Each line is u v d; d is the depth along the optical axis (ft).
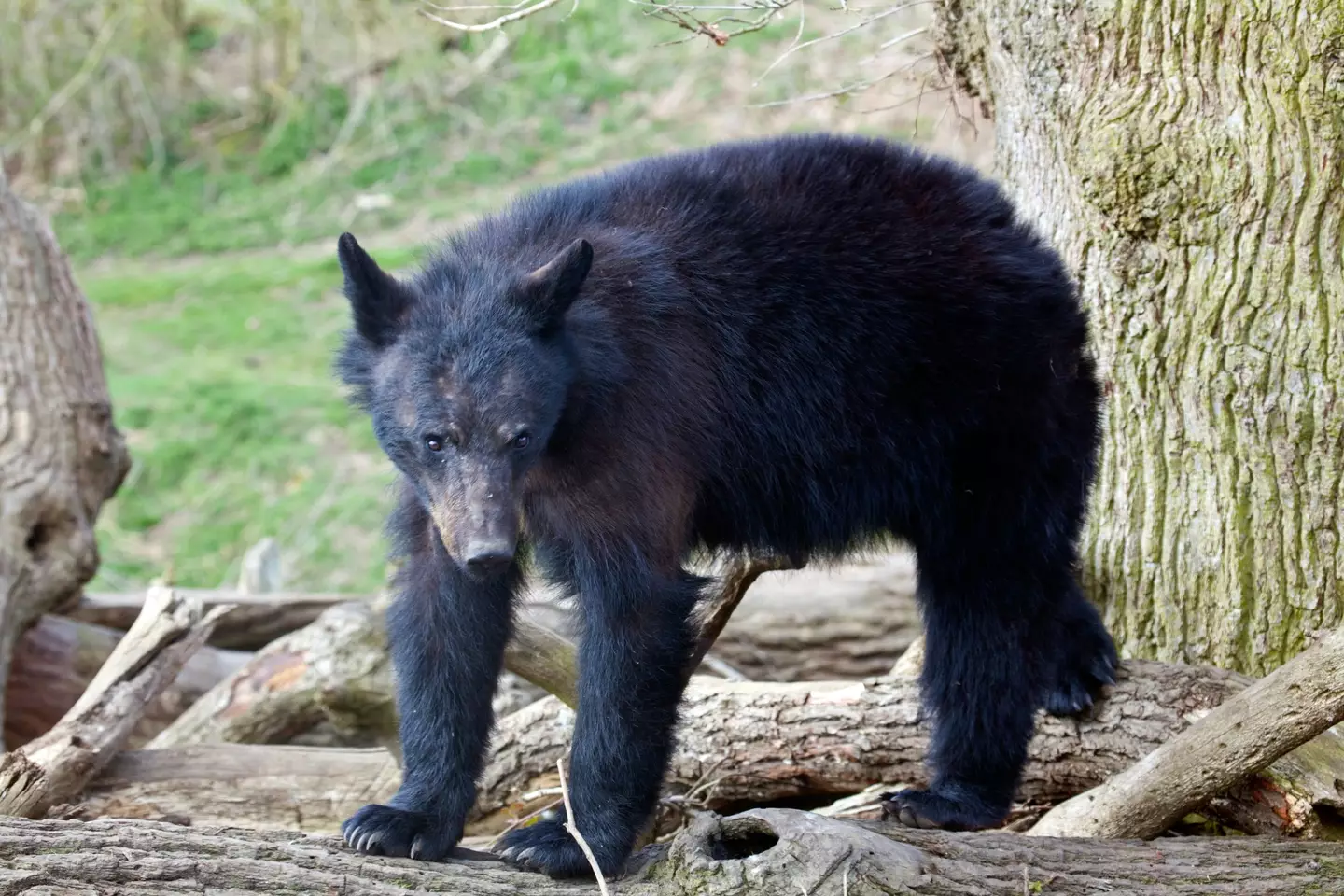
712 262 26.02
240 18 101.09
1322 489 29.73
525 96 102.32
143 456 72.84
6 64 102.83
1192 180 29.78
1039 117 32.55
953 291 27.14
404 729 24.58
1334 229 29.12
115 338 85.51
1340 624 25.14
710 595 29.45
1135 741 28.78
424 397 22.06
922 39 55.36
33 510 43.11
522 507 24.35
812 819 23.00
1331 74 28.50
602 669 23.90
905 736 30.07
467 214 92.02
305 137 104.94
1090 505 31.63
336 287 88.48
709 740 31.09
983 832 28.09
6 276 46.70
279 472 72.02
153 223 100.12
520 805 32.40
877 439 27.25
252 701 39.52
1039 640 28.81
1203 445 30.89
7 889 20.61
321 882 21.74
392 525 25.44
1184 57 29.84
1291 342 29.60
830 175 27.32
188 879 21.35
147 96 104.83
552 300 22.47
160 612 33.83
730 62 97.96
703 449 25.39
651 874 23.06
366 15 102.99
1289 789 26.68
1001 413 27.61
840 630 44.68
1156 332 30.96
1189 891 23.30
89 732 31.48
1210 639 31.17
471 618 24.85
